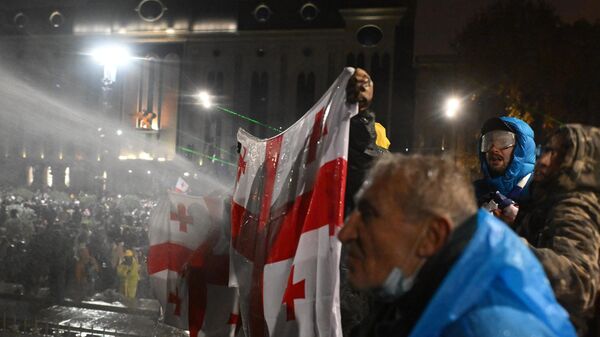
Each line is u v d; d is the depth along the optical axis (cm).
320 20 6919
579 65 3316
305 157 357
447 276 143
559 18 3491
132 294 2003
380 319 190
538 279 146
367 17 6638
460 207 151
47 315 1828
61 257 2006
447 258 150
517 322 132
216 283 491
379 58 6662
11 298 2016
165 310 509
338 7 6938
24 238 2289
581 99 3369
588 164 229
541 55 3341
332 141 328
